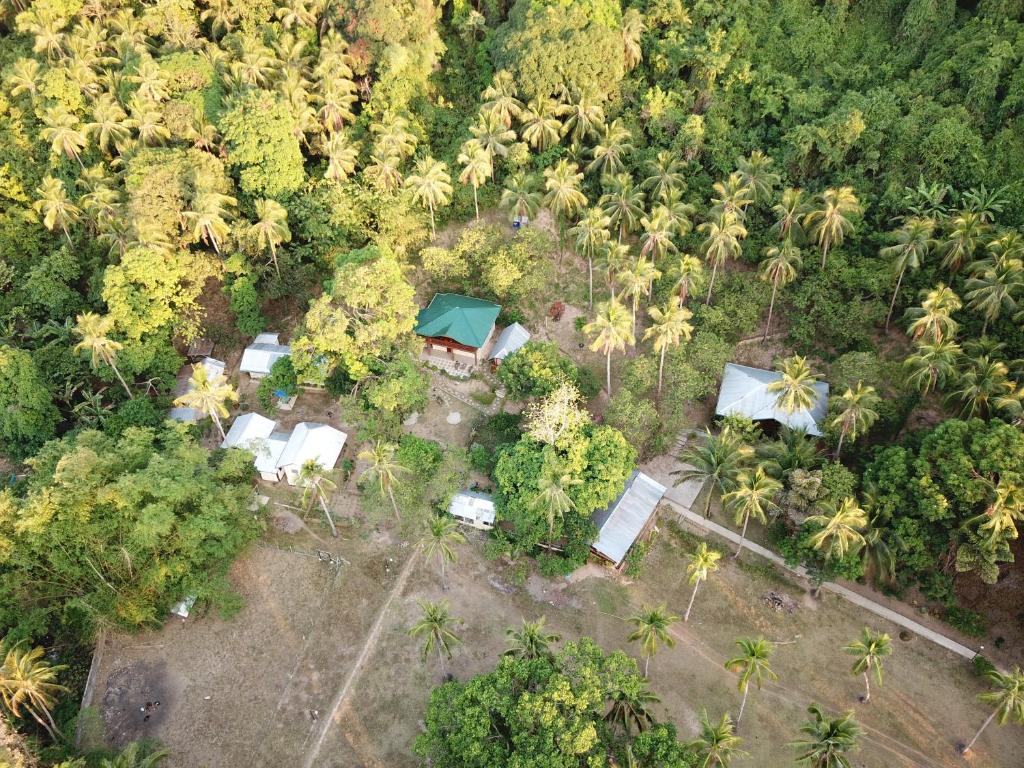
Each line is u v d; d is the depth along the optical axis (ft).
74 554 222.07
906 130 288.71
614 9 321.52
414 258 325.83
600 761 167.22
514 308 308.19
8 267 306.55
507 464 243.19
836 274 282.56
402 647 231.50
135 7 352.49
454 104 349.20
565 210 312.29
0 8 351.25
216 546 231.50
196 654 232.32
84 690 224.53
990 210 274.98
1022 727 214.28
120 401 285.02
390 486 243.19
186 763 211.20
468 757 173.78
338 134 301.22
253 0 339.57
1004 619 231.09
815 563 231.91
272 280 300.20
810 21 323.78
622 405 256.93
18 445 271.28
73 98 313.12
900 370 259.80
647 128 322.55
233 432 274.77
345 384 283.59
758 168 290.35
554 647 229.45
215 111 306.14
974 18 298.35
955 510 220.02
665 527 259.19
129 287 273.33
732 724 199.62
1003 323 256.32
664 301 292.20
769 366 295.69
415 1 322.75
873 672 223.92
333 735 214.90
